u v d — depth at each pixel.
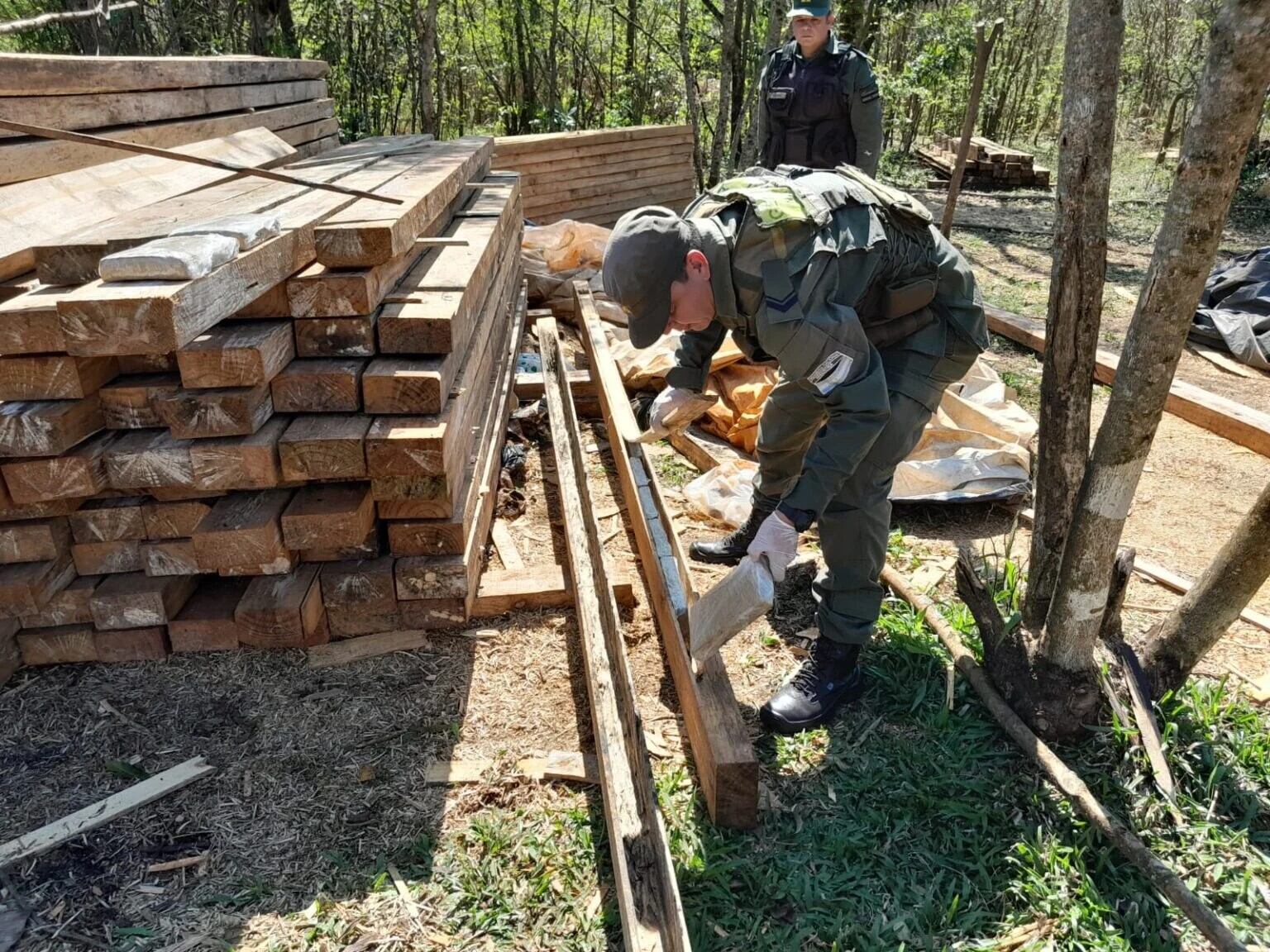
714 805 2.27
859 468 2.46
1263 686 2.84
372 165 4.39
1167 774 2.37
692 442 4.36
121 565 2.73
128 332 1.98
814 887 2.15
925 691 2.76
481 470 3.46
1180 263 2.00
